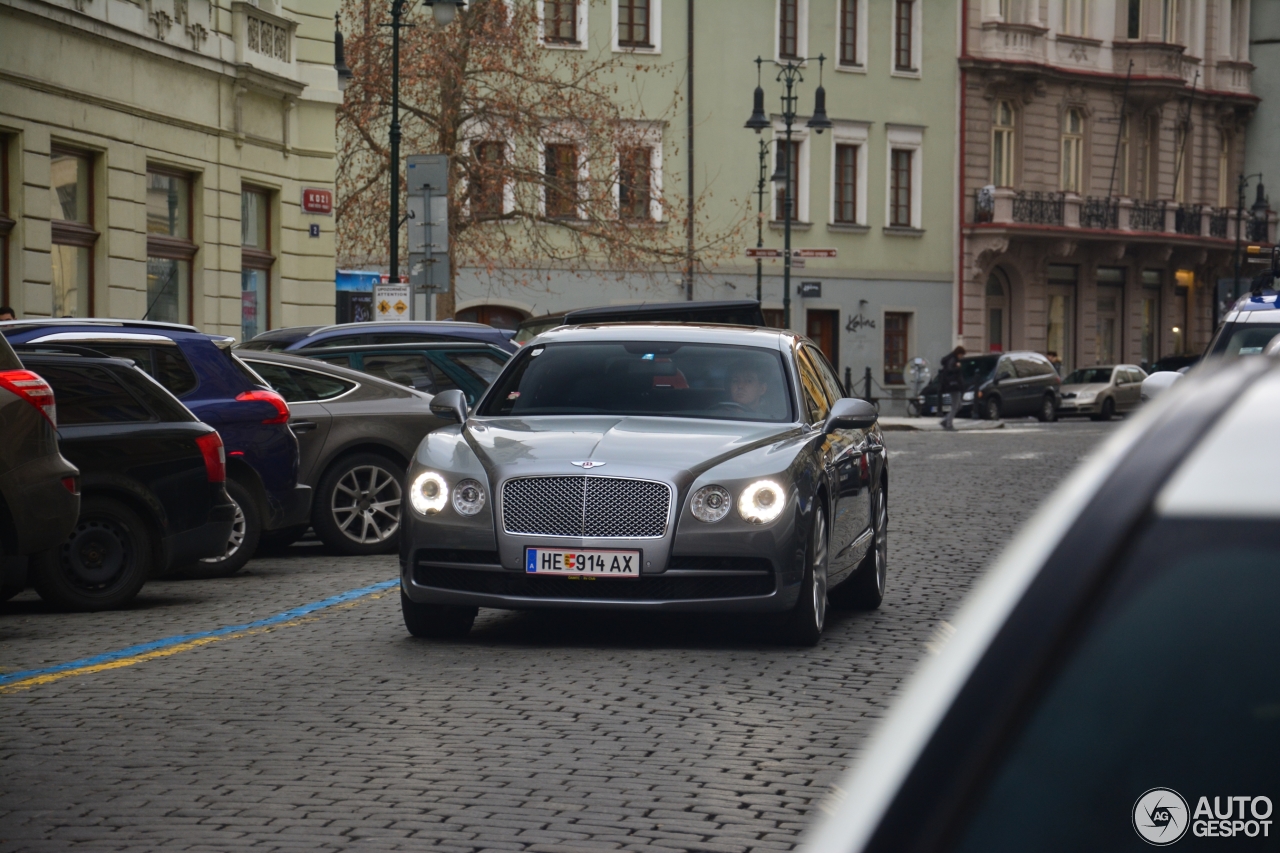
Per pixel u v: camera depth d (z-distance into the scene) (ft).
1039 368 178.81
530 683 30.12
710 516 32.89
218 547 42.75
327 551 53.78
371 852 19.42
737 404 37.09
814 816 21.21
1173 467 4.83
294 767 23.72
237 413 47.60
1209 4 223.92
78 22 83.35
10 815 21.17
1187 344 228.02
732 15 175.94
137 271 91.45
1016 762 4.75
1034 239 198.90
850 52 185.68
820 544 34.81
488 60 127.24
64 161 85.25
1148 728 4.70
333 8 113.39
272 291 109.40
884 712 27.66
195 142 97.35
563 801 21.80
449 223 127.65
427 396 54.80
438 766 23.72
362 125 127.65
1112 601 4.77
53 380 40.73
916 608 40.68
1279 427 4.77
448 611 35.63
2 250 79.61
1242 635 4.67
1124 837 4.66
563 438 34.71
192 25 95.81
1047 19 202.69
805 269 182.60
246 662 32.78
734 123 176.65
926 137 191.62
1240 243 225.76
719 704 28.19
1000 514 66.59
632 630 36.88
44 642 35.58
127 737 25.85
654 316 74.84
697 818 21.03
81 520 40.40
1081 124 208.33
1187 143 221.05
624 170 135.44
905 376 174.19
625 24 170.60
